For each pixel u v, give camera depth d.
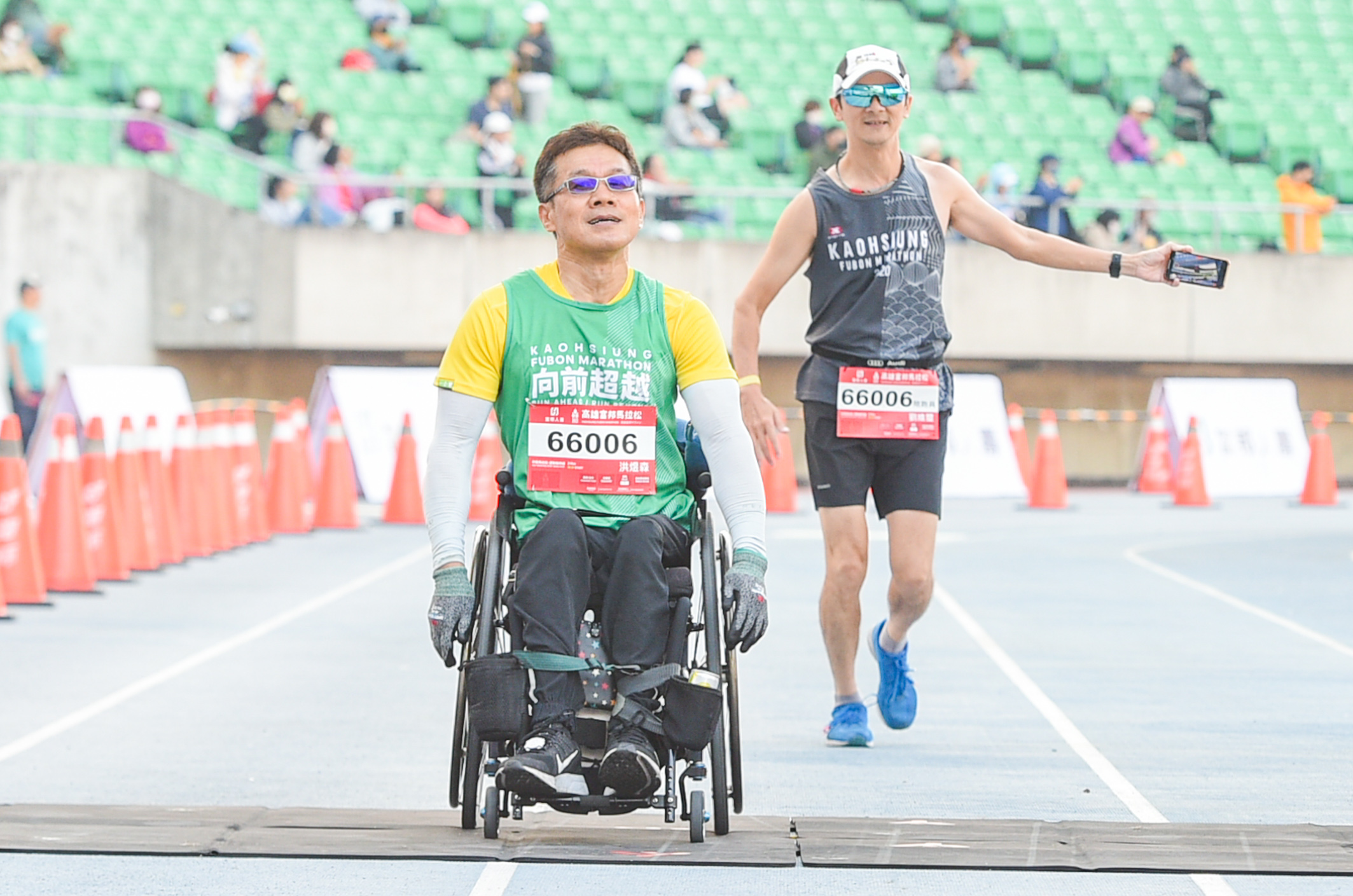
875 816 15.08
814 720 20.14
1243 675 23.41
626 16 73.56
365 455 52.81
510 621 13.41
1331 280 61.91
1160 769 17.25
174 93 65.75
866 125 17.42
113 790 15.92
